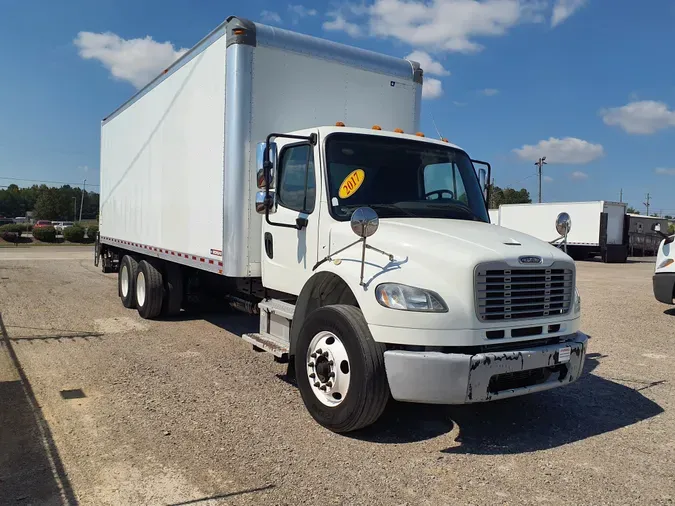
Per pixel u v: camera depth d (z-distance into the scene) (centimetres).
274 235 584
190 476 372
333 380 444
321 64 649
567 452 428
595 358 729
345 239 478
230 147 606
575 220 3152
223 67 625
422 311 399
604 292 1448
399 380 401
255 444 427
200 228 700
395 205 528
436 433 461
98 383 572
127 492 349
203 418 479
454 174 588
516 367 409
